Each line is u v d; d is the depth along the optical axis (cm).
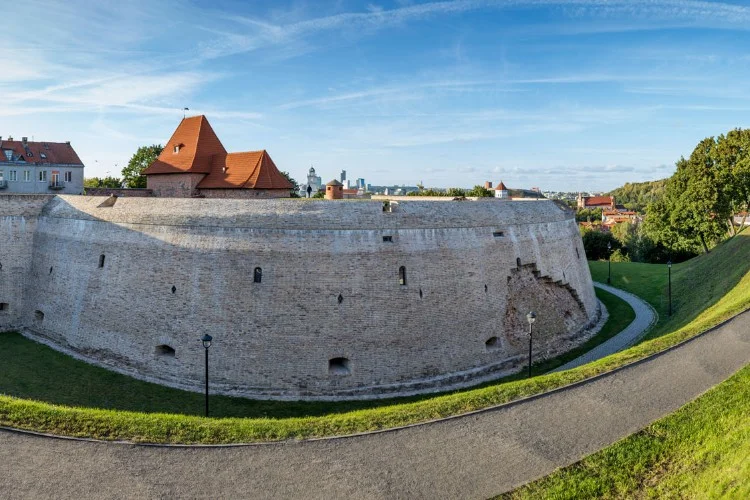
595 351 3209
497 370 2939
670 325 3419
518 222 3328
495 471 1500
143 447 1628
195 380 2684
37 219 3600
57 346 3167
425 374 2742
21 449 1599
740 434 1548
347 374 2641
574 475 1475
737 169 5591
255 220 2725
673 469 1486
